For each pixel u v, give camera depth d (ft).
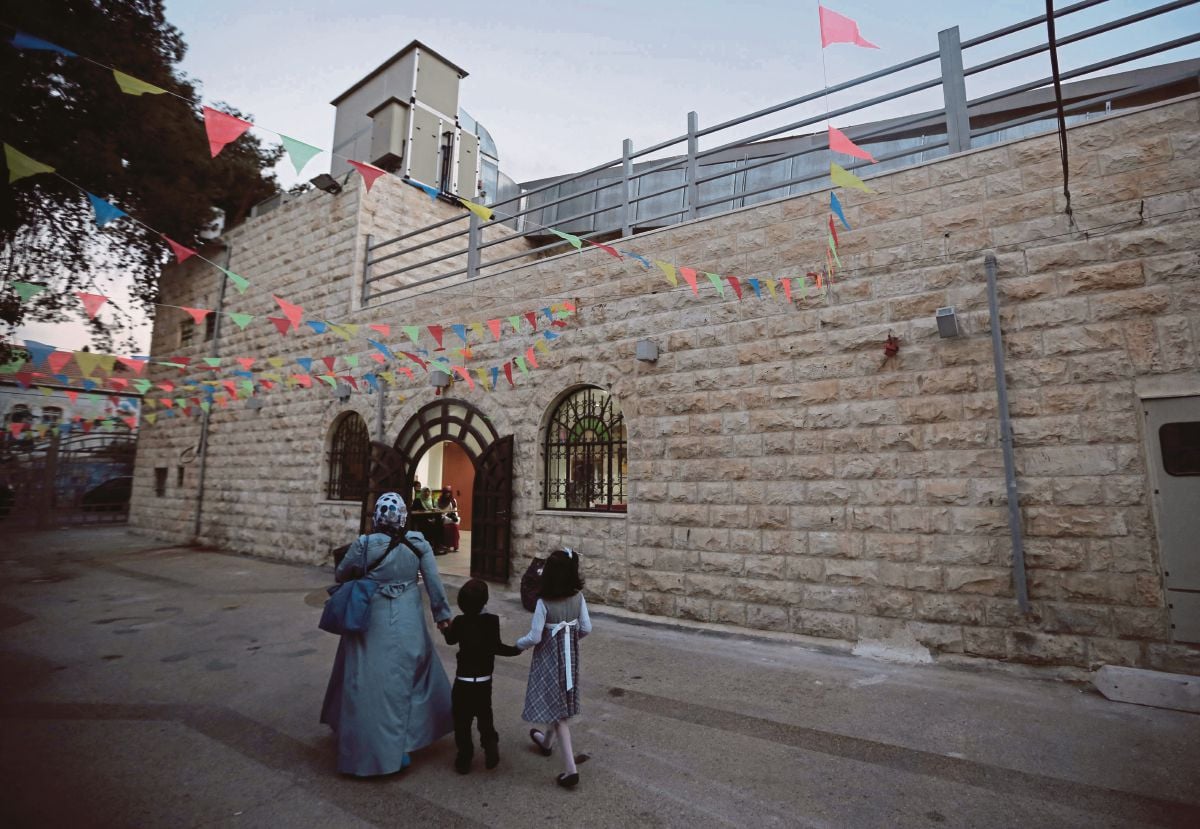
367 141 49.14
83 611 27.25
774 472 23.12
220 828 10.18
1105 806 10.80
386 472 36.76
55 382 47.83
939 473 20.03
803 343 23.16
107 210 12.61
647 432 26.48
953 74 22.04
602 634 22.89
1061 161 19.33
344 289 42.34
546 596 12.56
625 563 26.37
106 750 13.29
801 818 10.55
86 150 42.45
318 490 41.29
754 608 22.84
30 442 65.51
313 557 40.52
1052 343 18.79
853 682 17.57
